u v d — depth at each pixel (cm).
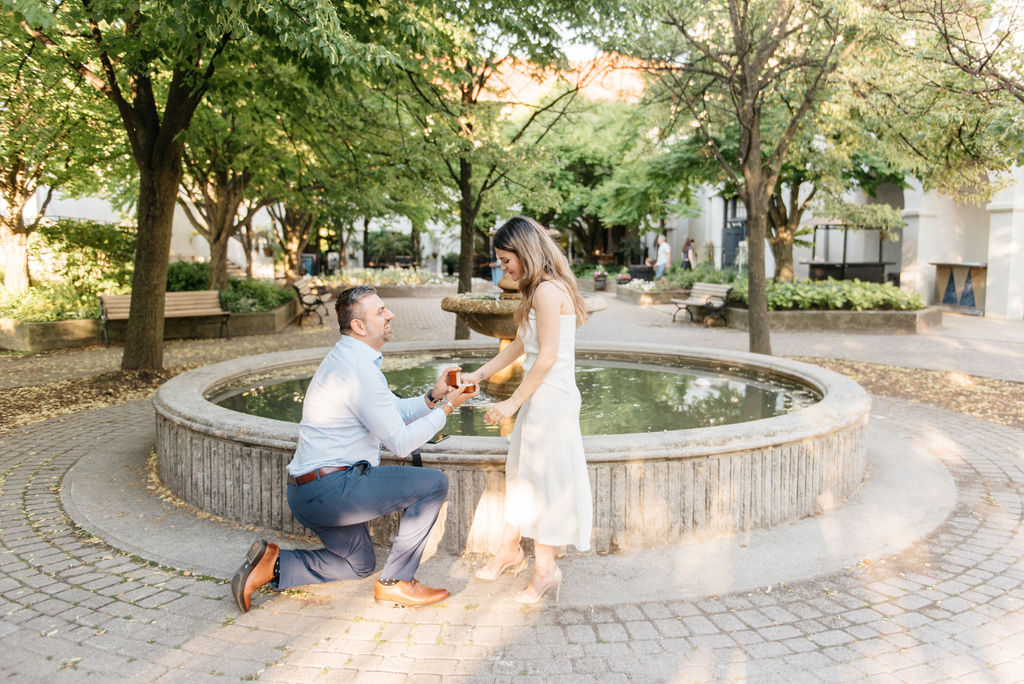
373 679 254
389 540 367
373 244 3625
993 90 739
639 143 1232
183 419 427
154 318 899
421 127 962
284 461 383
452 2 700
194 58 742
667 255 2211
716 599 315
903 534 388
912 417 690
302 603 312
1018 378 876
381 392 288
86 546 374
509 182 1094
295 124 1054
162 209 880
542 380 293
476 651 273
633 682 253
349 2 667
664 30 990
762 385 631
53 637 283
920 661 267
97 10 577
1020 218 1548
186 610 305
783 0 912
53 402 757
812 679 255
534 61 851
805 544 372
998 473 511
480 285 2597
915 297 1391
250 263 2269
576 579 332
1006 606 311
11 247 1403
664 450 358
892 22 763
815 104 1029
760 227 974
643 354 756
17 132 941
